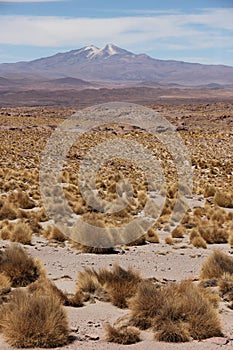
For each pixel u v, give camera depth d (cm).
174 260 1672
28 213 2384
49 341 870
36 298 945
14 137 6762
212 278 1288
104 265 1552
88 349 853
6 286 1180
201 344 884
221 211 2738
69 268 1498
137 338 905
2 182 3278
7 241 1864
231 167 4953
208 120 12238
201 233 2130
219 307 1111
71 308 1085
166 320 945
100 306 1105
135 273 1237
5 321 901
